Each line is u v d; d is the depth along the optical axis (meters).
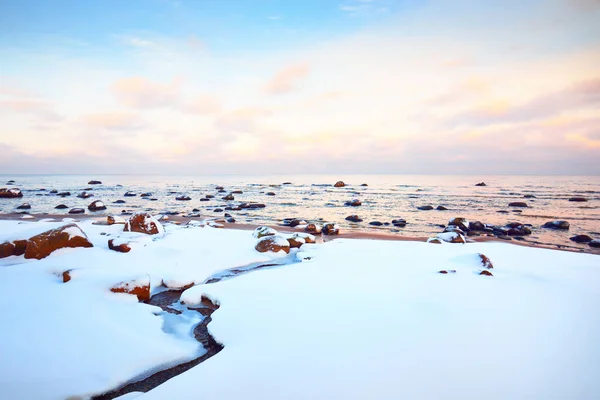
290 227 17.27
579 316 5.30
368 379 3.67
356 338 4.64
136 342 4.77
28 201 30.59
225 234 13.02
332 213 23.55
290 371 3.87
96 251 8.98
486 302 5.91
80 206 26.98
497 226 17.66
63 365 4.10
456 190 45.19
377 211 24.52
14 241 8.73
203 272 8.53
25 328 4.78
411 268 8.43
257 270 9.12
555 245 13.70
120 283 6.54
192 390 3.55
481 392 3.42
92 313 5.45
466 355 4.13
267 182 78.62
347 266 8.67
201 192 43.44
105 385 3.88
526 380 3.62
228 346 4.62
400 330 4.85
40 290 6.16
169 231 13.84
